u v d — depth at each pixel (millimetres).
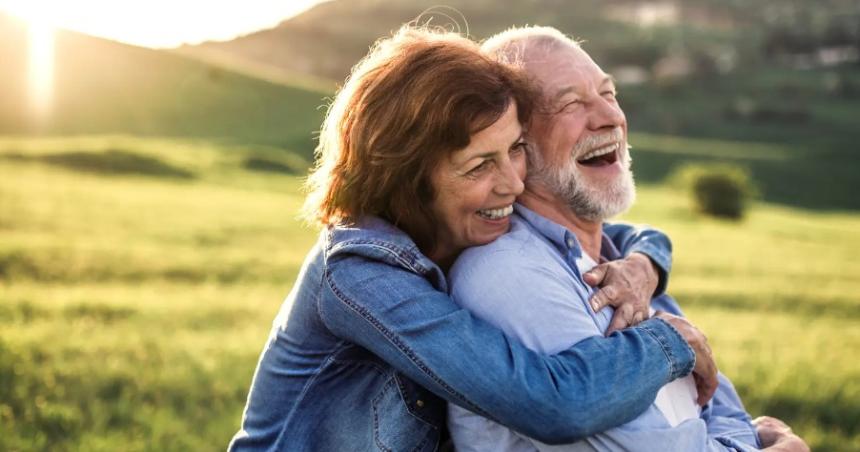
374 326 2168
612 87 2863
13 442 5574
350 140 2340
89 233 20500
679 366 2254
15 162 33812
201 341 9867
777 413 7980
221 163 44719
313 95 71438
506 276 2365
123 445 5918
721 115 112062
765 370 9477
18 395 6578
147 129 56500
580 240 2846
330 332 2314
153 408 6836
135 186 32750
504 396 2049
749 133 104562
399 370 2182
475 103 2213
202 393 7434
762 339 12844
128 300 12617
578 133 2699
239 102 66188
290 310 2400
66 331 9539
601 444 2230
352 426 2322
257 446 2430
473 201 2328
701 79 135625
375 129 2268
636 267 2637
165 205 28000
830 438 7227
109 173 35906
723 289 19547
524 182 2777
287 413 2379
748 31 192000
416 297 2162
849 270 26359
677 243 30859
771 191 64750
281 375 2398
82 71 62312
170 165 39031
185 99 64125
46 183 28922
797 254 30312
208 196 32938
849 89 123438
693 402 2555
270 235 24484
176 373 7934
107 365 7906
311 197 2477
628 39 179750
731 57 153750
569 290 2404
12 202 23531
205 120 61625
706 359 2492
